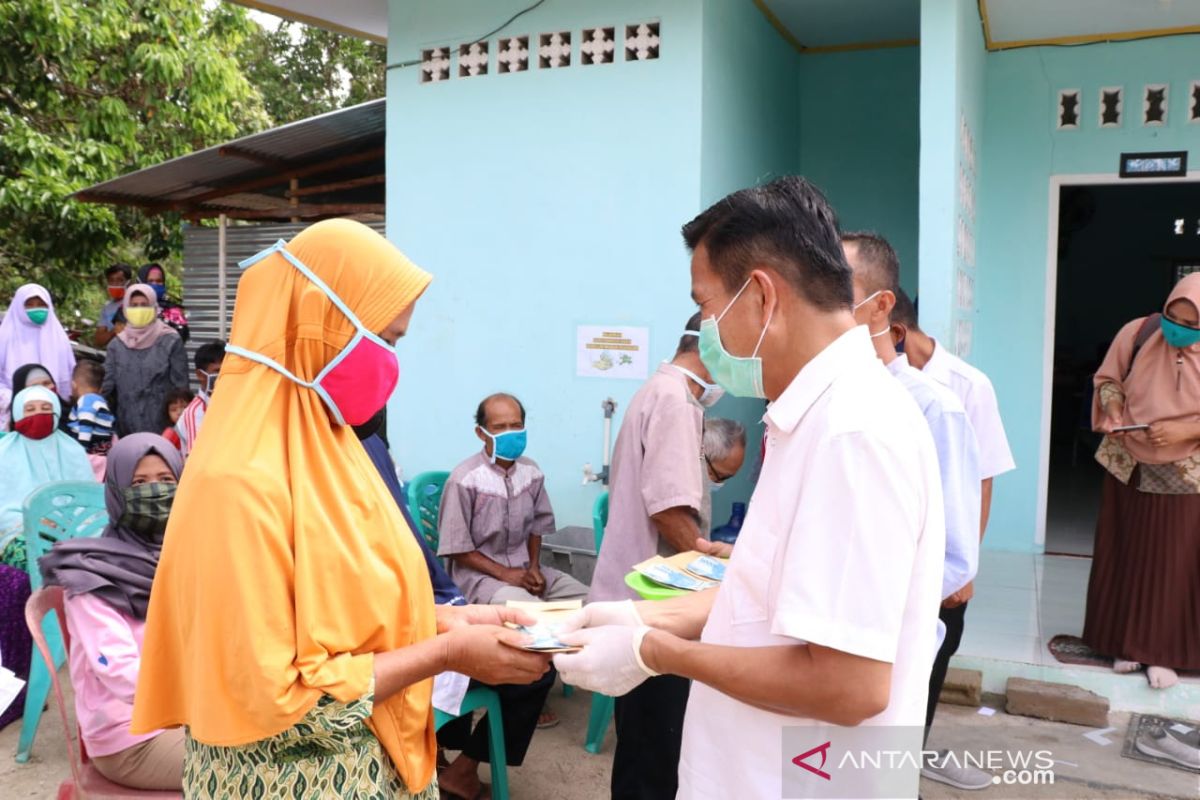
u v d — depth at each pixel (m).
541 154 4.53
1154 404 3.66
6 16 8.06
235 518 1.42
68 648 2.54
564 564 4.56
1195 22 5.12
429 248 4.83
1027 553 5.64
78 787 2.42
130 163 9.66
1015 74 5.52
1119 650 3.79
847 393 1.27
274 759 1.52
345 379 1.57
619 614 1.77
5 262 9.59
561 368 4.55
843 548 1.19
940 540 1.33
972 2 4.57
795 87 5.89
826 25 5.45
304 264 1.56
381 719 1.62
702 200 4.25
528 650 1.65
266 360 1.52
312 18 5.66
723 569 2.43
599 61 4.38
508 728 3.07
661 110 4.26
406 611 1.63
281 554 1.44
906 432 1.25
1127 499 3.79
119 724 2.39
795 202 1.35
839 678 1.19
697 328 2.88
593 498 4.52
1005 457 3.18
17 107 9.20
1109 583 3.86
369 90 14.07
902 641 1.30
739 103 4.76
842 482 1.21
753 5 4.95
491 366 4.71
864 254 2.37
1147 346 3.75
